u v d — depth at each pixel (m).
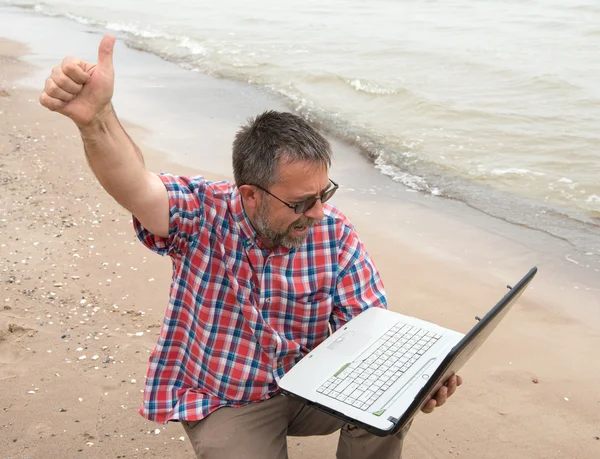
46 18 18.47
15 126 8.72
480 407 3.98
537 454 3.63
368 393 2.40
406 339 2.61
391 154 8.41
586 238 6.29
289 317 2.61
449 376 2.35
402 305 5.11
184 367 2.65
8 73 11.98
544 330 4.80
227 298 2.54
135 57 13.68
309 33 15.76
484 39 14.77
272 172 2.33
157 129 9.19
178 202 2.46
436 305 5.11
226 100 10.61
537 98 10.59
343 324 2.71
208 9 19.28
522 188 7.45
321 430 2.86
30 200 6.47
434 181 7.61
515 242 6.17
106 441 3.54
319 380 2.48
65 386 3.92
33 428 3.60
